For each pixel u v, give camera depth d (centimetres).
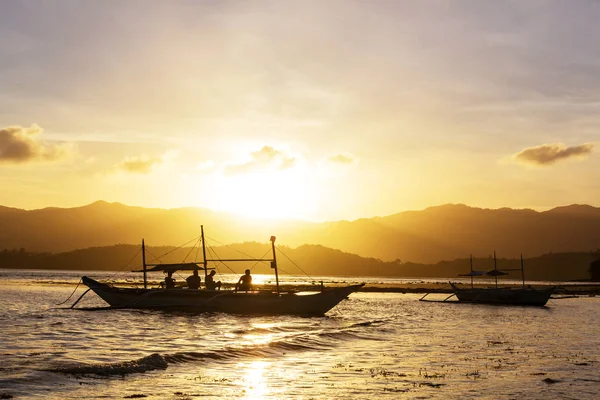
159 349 2795
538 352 2859
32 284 12438
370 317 5106
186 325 4050
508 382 2062
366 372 2223
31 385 1814
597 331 3994
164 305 5119
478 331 3916
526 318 5197
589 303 8150
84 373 2014
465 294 7881
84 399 1678
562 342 3303
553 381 2084
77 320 4347
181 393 1794
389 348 2938
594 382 2086
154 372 2106
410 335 3588
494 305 7362
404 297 9550
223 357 2478
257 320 4484
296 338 3092
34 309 5425
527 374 2223
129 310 5200
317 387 1939
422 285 18262
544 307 7025
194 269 5291
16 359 2359
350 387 1947
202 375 2086
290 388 1916
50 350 2706
